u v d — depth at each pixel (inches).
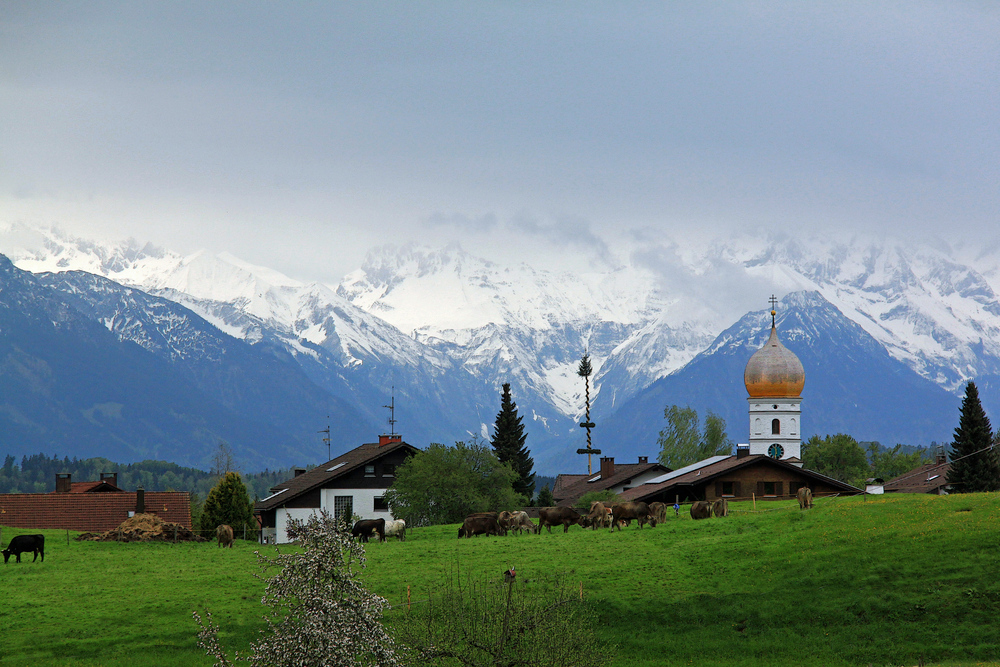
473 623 1792.6
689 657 2301.9
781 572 2647.6
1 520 4498.0
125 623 2452.0
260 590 2694.4
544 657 1758.1
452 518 4414.4
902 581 2506.2
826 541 2800.2
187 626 2422.5
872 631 2341.3
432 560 2952.8
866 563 2620.6
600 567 2797.7
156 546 3595.0
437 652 1727.4
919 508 3043.8
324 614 1537.9
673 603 2522.1
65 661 2244.1
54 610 2536.9
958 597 2396.7
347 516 3718.0
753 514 3464.6
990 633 2260.1
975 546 2613.2
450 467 4488.2
